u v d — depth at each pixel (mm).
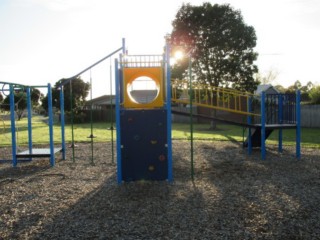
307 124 22969
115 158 8961
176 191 5324
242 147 11008
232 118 26656
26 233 3678
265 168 7309
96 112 35875
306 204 4562
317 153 9469
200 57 20969
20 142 13656
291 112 9312
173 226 3793
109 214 4246
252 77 21188
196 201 4750
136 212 4301
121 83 6426
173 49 21156
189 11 21375
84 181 6242
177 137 14812
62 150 8938
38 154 8023
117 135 5922
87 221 4012
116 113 5898
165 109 5980
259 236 3484
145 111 5965
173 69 21203
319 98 26578
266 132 9969
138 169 6043
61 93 8883
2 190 5660
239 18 21141
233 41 20578
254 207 4449
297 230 3631
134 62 6145
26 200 5000
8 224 3969
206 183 5895
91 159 8867
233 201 4738
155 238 3467
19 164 8328
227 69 20625
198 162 8180
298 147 8789
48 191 5512
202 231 3635
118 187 5664
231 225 3801
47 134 18078
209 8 20844
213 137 14812
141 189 5473
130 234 3584
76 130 21031
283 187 5562
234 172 6902
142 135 5992
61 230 3742
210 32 20703
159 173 6066
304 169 7164
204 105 9094
